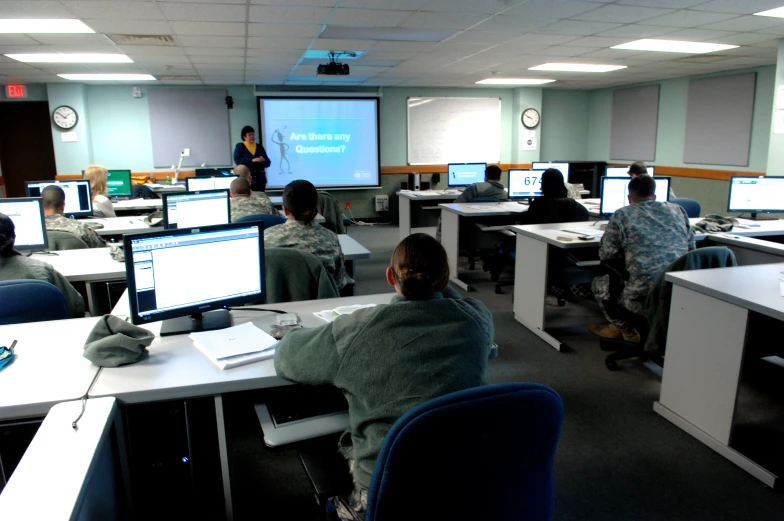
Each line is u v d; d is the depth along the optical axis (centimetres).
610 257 296
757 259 343
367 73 737
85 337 174
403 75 762
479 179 726
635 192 297
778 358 310
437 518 97
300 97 861
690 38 502
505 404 94
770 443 228
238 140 860
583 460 219
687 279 231
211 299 182
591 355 329
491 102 955
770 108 664
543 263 350
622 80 837
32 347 165
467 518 99
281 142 867
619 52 579
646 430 241
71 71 661
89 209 453
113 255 295
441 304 118
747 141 695
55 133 780
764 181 442
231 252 184
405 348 114
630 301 291
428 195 639
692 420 236
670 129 820
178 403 146
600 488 201
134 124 815
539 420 99
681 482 204
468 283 505
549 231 365
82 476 101
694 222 405
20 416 130
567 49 561
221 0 360
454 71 723
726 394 217
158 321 184
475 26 452
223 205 366
